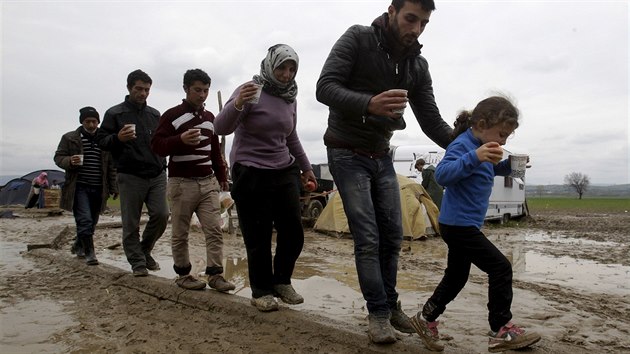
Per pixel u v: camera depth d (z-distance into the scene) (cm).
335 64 330
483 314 452
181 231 478
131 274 547
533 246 1043
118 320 420
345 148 345
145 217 1594
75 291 521
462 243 323
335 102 317
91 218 641
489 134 323
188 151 471
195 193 473
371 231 337
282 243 425
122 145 540
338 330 361
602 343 373
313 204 1325
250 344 360
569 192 13050
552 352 329
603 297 540
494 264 315
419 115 383
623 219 2094
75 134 635
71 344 362
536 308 481
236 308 422
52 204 1708
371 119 333
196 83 471
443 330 400
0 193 2022
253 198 404
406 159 1530
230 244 945
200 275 637
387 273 363
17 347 356
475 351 333
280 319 393
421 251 909
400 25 322
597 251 958
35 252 754
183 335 382
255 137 405
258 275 415
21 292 518
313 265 730
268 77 401
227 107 386
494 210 1558
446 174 312
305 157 452
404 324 364
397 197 364
